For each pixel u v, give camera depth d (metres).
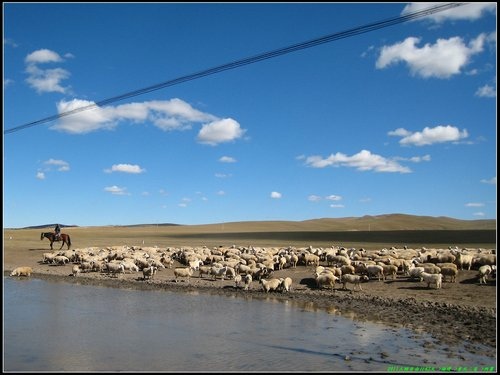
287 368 14.06
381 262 32.94
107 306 24.27
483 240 71.44
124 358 14.99
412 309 23.25
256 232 121.88
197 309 23.52
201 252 45.72
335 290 28.80
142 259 41.25
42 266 45.16
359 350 15.98
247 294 28.36
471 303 24.00
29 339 17.23
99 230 144.12
